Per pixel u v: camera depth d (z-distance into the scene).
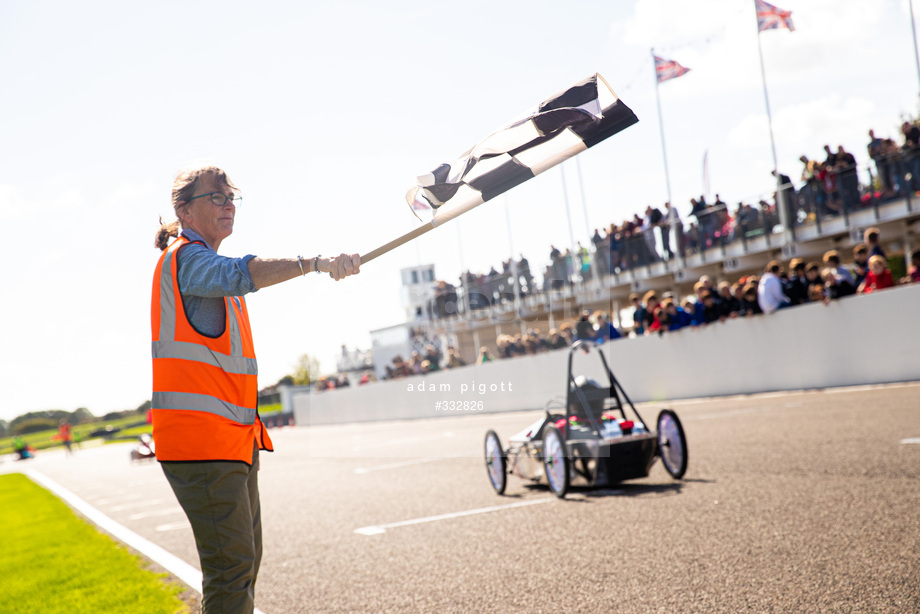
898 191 18.38
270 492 11.38
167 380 2.63
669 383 18.16
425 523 7.09
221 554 2.64
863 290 14.69
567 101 2.75
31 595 6.20
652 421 12.81
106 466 28.03
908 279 14.33
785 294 15.75
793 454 7.95
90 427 93.69
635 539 5.36
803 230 20.81
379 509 8.30
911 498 5.44
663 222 24.16
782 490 6.30
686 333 17.61
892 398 11.55
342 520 7.89
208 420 2.62
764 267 23.22
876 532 4.71
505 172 2.75
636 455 7.07
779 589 3.92
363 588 5.03
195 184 2.87
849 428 9.17
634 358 18.94
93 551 8.02
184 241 2.77
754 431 10.16
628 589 4.25
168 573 6.26
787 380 15.68
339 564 5.84
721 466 7.91
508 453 8.04
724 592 3.99
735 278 25.12
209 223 2.90
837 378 14.77
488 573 4.99
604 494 7.36
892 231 19.62
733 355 16.69
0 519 13.73
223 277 2.55
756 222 22.00
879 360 14.07
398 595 4.75
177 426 2.61
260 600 5.04
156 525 9.42
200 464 2.61
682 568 4.51
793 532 4.97
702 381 17.41
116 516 11.05
